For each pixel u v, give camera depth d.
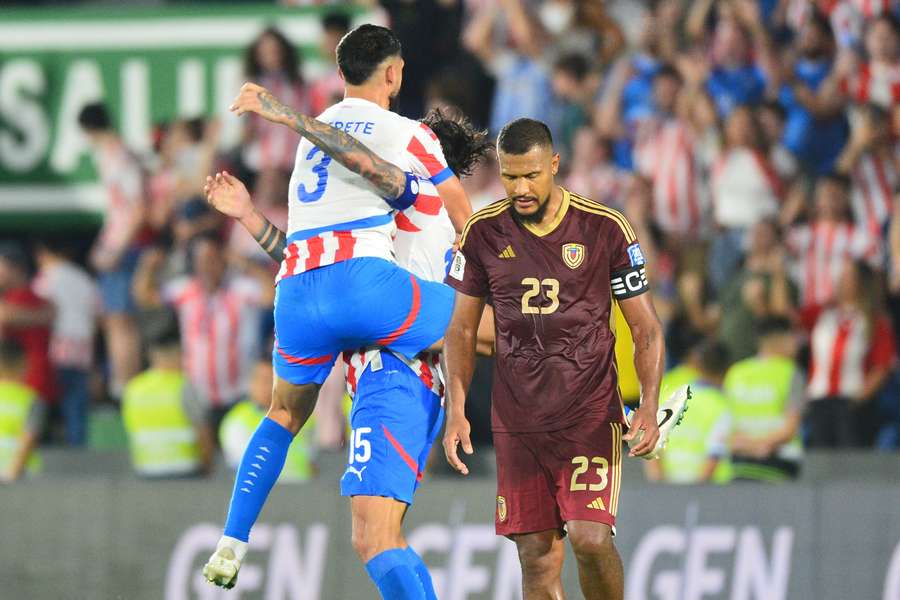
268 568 29.00
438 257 19.83
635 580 28.39
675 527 28.39
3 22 44.84
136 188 43.31
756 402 33.16
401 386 19.14
